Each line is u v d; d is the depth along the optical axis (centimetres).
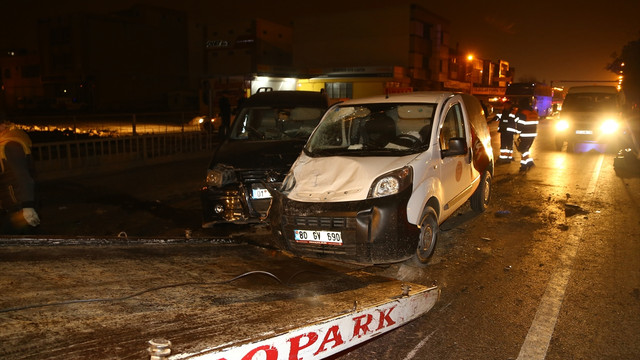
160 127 1545
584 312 395
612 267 497
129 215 754
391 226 439
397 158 483
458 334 362
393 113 555
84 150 1294
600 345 341
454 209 579
